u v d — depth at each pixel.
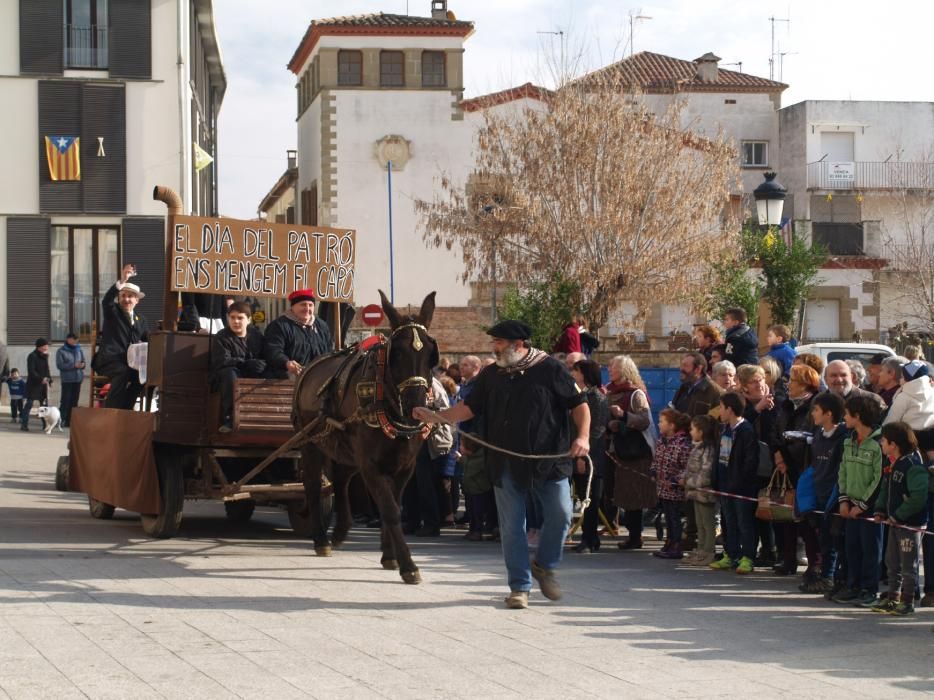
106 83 37.47
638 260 34.66
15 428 31.73
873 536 10.49
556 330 31.77
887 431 10.16
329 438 12.02
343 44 51.31
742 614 10.07
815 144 55.62
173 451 13.70
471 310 50.03
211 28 44.94
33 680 7.27
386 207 51.41
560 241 35.19
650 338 42.72
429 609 9.91
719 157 36.22
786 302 22.28
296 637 8.68
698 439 12.80
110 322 15.62
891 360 11.92
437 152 51.59
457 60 51.56
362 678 7.54
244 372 13.63
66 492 18.91
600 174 35.28
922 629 9.58
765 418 12.39
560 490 10.18
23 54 36.94
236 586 10.74
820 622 9.80
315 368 12.67
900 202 54.22
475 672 7.79
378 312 34.16
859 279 52.53
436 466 15.55
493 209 36.94
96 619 9.09
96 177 37.41
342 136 51.34
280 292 14.83
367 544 14.20
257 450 13.84
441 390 14.30
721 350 15.32
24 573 11.03
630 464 13.82
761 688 7.57
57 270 37.44
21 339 37.06
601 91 36.12
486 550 13.83
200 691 7.13
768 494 12.10
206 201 49.19
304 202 56.53
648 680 7.69
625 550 14.00
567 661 8.17
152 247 37.69
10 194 36.97
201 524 16.02
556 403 10.16
